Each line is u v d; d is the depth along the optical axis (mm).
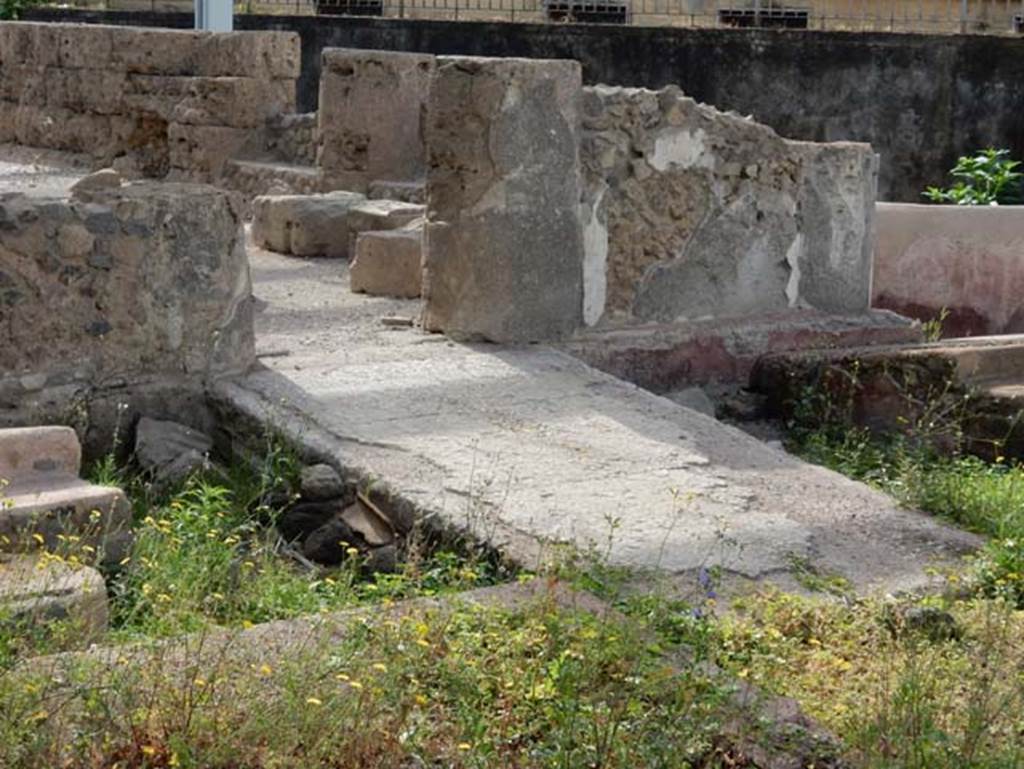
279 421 7172
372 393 7566
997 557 5996
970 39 16094
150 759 4086
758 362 8828
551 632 4777
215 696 4340
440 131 8367
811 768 4301
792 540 6137
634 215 8758
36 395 7145
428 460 6758
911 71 16156
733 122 9016
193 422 7555
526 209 8320
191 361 7559
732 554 5945
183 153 14500
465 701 4441
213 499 6770
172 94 14711
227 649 4625
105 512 6000
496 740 4297
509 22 16812
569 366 8133
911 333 9516
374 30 17125
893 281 11055
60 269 7180
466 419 7297
